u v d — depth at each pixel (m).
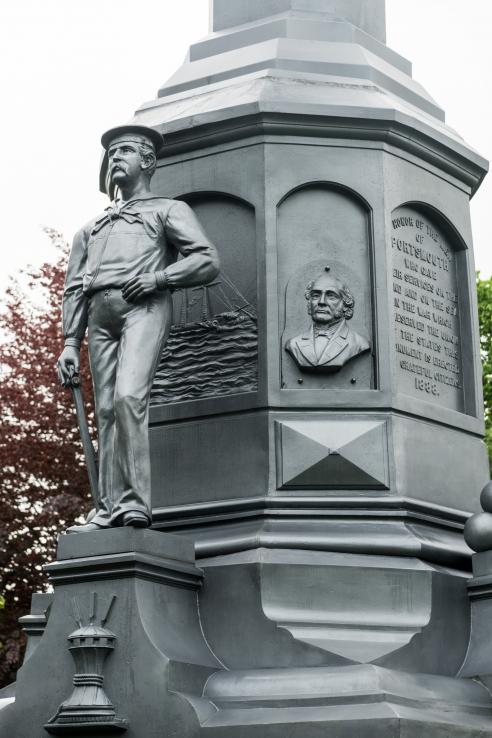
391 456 7.74
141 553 6.76
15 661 18.30
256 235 7.97
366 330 7.95
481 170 8.88
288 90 8.16
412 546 7.37
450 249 8.69
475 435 8.44
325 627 7.07
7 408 20.03
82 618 6.71
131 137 7.65
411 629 7.15
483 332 22.03
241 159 8.11
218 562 7.26
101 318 7.38
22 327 20.70
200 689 6.68
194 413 7.94
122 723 6.46
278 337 7.84
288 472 7.62
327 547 7.32
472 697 6.91
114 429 7.18
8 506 19.53
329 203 8.09
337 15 8.96
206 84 8.65
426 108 8.90
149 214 7.48
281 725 6.25
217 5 9.15
